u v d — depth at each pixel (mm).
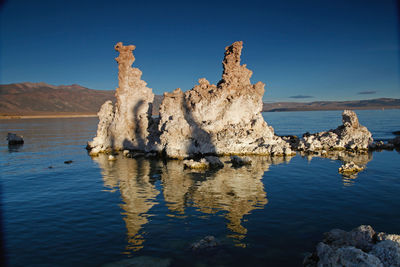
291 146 51938
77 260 13852
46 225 18000
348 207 20281
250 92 46812
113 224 18031
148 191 25281
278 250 14539
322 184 26703
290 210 19938
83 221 18562
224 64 46531
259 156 43438
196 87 47062
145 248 14984
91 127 125000
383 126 102375
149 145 47031
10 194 24875
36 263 13609
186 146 43344
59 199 23297
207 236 15633
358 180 27922
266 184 27078
